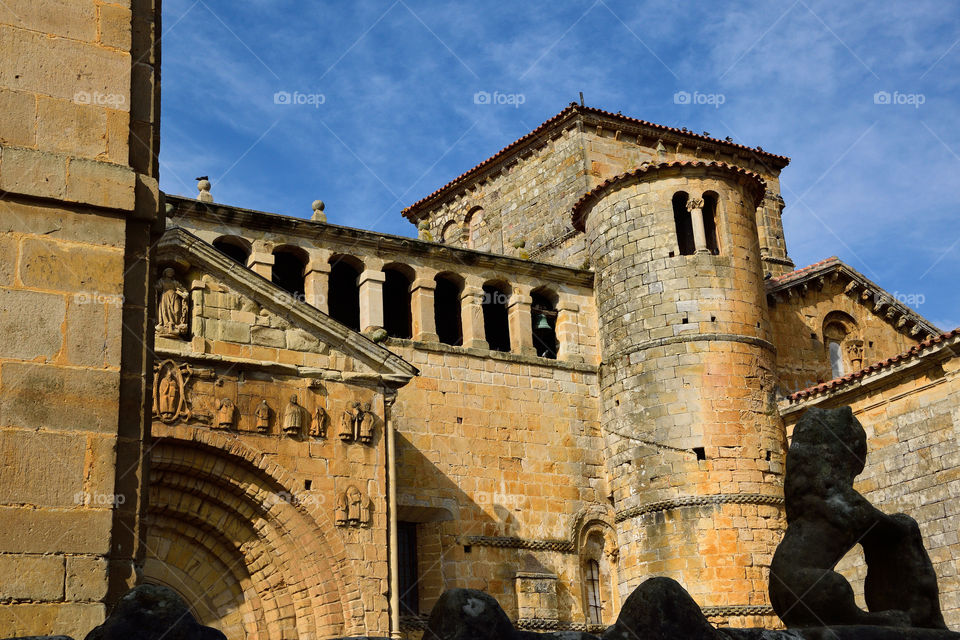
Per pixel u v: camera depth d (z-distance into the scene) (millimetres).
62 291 11273
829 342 44000
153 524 27594
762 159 52531
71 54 11992
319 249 36000
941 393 32938
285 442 28375
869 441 34938
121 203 11766
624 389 37938
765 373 37594
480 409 36969
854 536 10508
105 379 11234
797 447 10945
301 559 28047
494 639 8102
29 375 10883
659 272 38000
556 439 38125
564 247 46750
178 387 27172
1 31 11680
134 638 7594
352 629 27797
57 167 11531
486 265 38969
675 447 36188
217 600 28234
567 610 36281
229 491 28047
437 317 40562
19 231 11242
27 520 10469
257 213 34781
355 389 29797
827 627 9594
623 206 39469
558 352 39562
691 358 36875
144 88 12594
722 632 9039
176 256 27938
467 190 53031
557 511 37281
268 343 28734
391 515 29312
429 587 34312
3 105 11484
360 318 36281
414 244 37406
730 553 34875
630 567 36688
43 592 10328
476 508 35781
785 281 42844
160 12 13172
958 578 31500
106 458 11000
